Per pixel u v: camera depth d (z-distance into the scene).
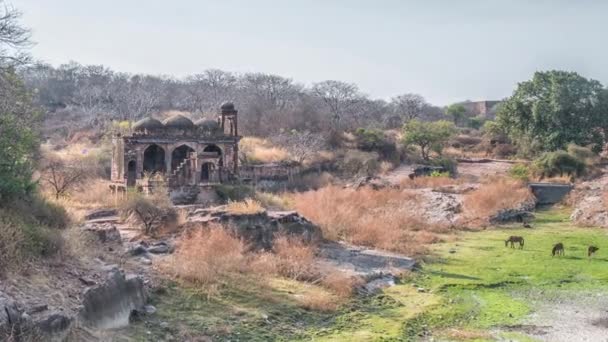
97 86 102.69
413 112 111.94
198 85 106.94
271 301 15.73
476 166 65.56
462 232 32.59
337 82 102.50
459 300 17.84
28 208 15.39
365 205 37.38
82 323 11.47
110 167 47.94
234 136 42.22
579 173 52.06
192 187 36.19
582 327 15.27
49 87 104.88
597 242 28.81
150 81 112.06
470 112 137.25
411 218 34.00
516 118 64.31
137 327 12.84
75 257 13.96
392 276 20.38
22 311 10.27
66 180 34.53
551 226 35.03
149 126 41.25
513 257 24.84
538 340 14.13
